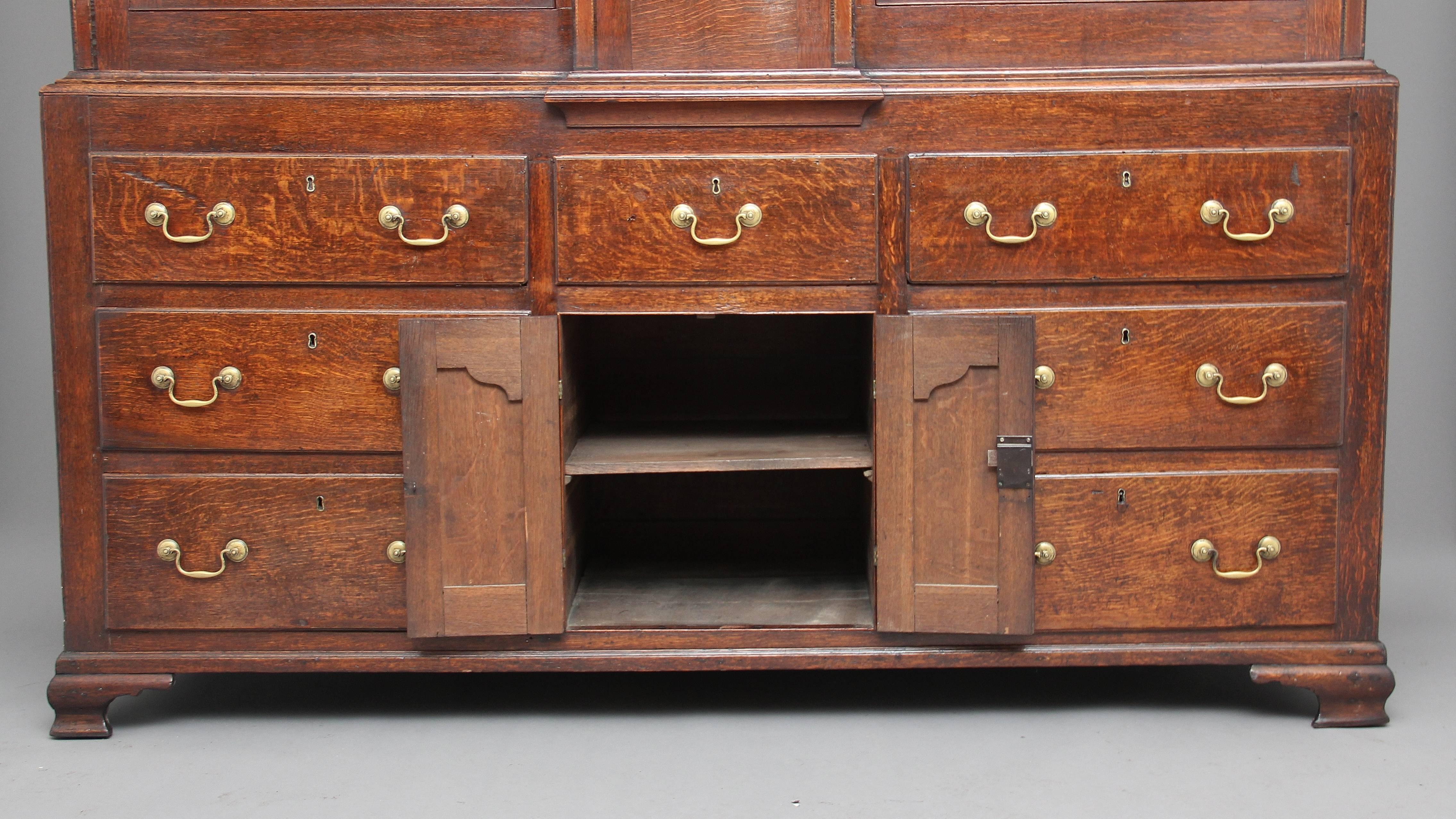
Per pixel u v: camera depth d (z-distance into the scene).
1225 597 2.27
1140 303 2.21
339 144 2.19
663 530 2.92
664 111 2.18
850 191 2.20
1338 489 2.25
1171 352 2.22
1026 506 2.22
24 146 3.40
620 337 2.89
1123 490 2.24
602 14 2.21
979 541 2.24
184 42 2.24
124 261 2.21
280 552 2.27
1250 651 2.28
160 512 2.26
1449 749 2.20
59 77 3.37
